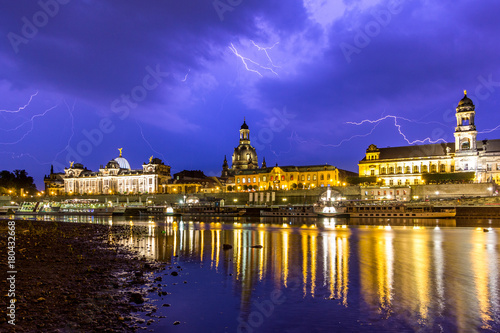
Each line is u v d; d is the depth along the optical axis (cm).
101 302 2220
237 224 9819
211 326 1920
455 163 15975
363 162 18200
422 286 2695
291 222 10612
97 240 5478
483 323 1964
